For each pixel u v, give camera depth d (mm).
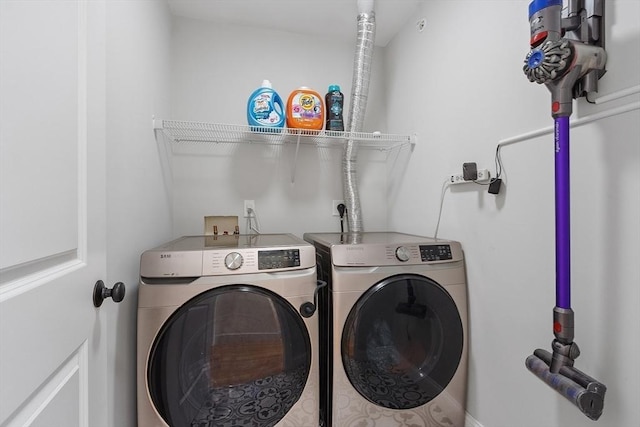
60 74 620
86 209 729
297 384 1160
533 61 809
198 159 1868
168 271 1036
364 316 1203
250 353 1106
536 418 1017
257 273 1106
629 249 765
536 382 1017
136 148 1148
